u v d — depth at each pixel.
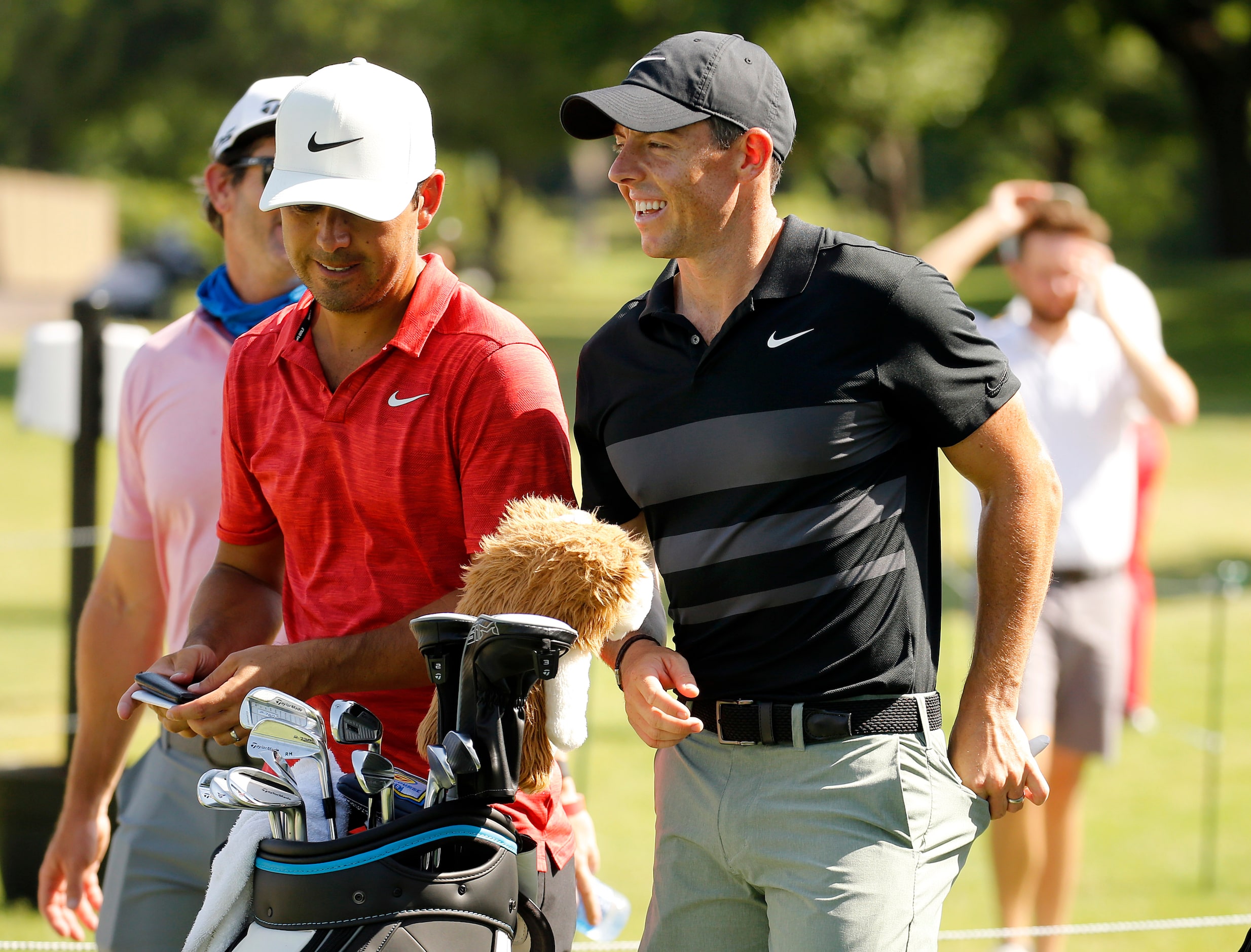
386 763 7.42
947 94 100.25
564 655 7.77
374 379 8.90
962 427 8.77
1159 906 17.52
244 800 7.21
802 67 96.75
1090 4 106.00
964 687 9.11
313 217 8.62
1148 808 21.27
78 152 179.00
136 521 11.53
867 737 8.78
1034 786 8.89
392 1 145.88
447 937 7.14
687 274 9.05
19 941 16.22
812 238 8.90
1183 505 46.56
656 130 8.52
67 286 161.38
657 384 9.02
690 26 99.81
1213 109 113.94
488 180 180.75
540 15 106.50
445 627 7.27
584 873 10.33
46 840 17.80
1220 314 99.69
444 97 142.75
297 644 8.44
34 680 26.39
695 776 9.26
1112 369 16.62
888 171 130.75
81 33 141.38
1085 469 16.56
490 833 7.34
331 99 8.59
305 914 7.13
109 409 18.77
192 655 8.69
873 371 8.68
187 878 10.96
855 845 8.73
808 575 8.74
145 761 11.34
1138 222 192.38
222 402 11.02
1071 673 16.38
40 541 37.41
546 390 8.86
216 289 11.49
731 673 8.98
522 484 8.66
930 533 9.20
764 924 9.40
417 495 8.88
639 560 7.93
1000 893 15.84
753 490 8.76
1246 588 35.41
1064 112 129.38
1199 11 109.25
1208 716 25.62
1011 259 17.16
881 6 100.12
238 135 11.28
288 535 9.46
